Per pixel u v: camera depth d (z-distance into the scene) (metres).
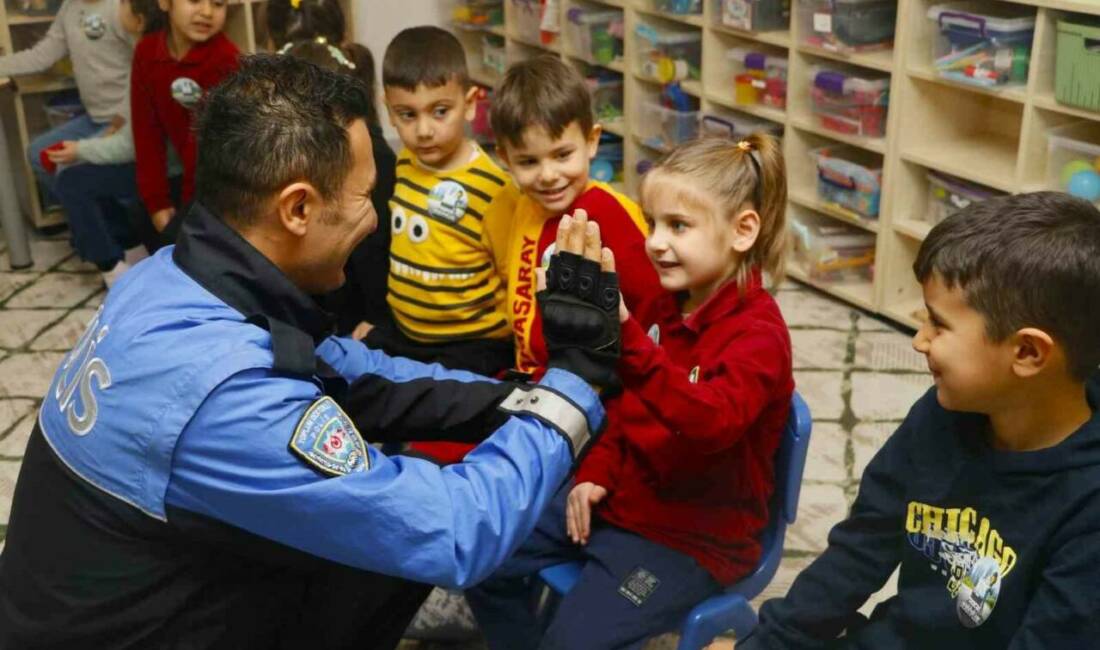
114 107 3.72
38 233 4.04
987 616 1.20
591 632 1.56
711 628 1.61
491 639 1.81
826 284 3.36
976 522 1.21
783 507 1.65
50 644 1.25
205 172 1.26
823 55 3.14
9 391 3.00
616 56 3.94
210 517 1.20
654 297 1.74
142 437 1.17
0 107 3.97
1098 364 1.12
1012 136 3.11
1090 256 1.08
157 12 3.18
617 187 4.06
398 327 2.32
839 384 2.90
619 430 1.69
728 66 3.56
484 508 1.24
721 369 1.48
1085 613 1.10
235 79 1.28
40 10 3.83
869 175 3.14
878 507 1.33
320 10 2.68
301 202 1.25
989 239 1.10
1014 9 2.83
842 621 1.39
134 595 1.23
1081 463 1.12
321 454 1.18
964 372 1.14
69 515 1.23
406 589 1.52
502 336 2.23
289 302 1.28
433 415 1.55
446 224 2.16
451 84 2.12
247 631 1.30
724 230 1.54
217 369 1.17
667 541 1.62
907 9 2.88
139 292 1.27
